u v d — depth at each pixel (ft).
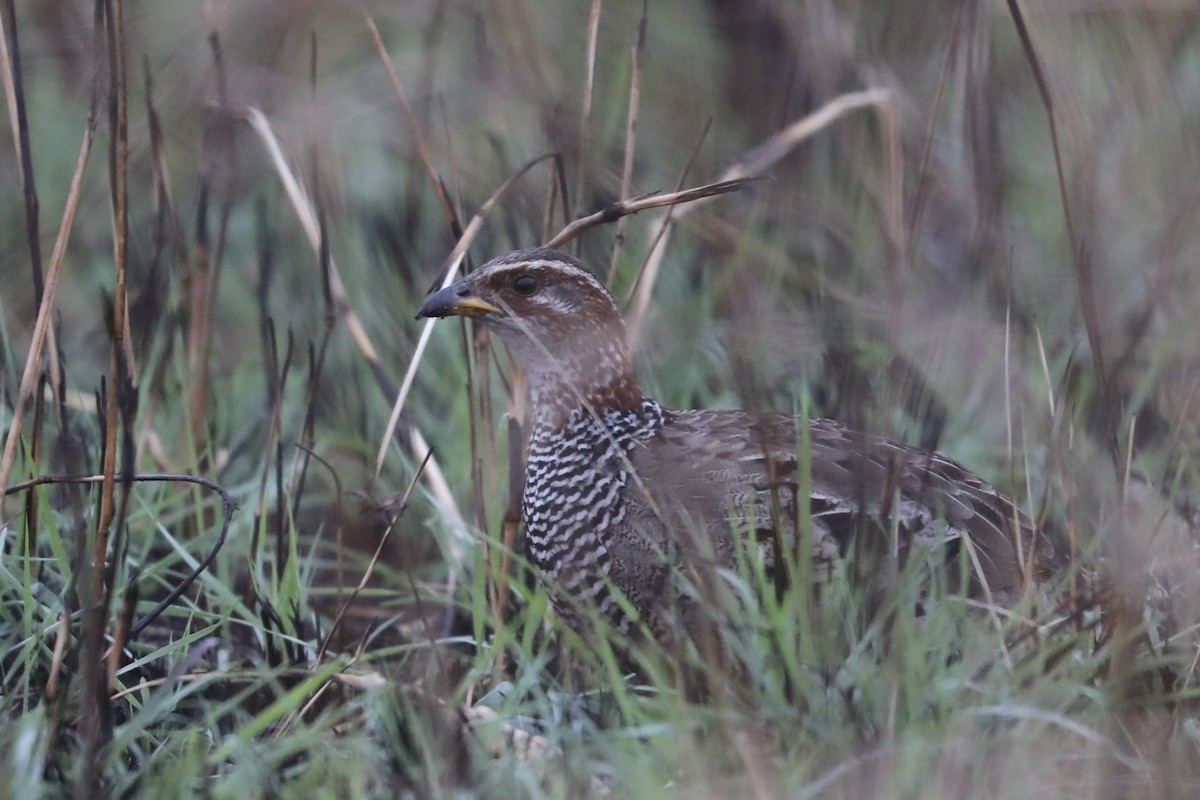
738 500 31.42
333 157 45.93
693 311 42.55
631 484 32.09
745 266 41.75
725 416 33.81
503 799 25.59
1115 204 43.11
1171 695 27.84
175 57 48.96
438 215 47.57
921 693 27.07
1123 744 27.32
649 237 43.60
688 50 51.80
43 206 50.16
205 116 41.22
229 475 39.78
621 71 48.39
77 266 48.39
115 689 28.99
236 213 48.16
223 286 47.70
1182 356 37.29
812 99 47.47
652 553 31.42
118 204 29.22
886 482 30.32
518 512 34.81
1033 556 30.07
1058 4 45.50
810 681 27.81
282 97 46.47
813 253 44.57
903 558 30.09
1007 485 37.88
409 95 48.21
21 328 45.83
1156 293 36.88
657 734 26.76
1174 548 31.73
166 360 37.24
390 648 31.35
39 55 52.44
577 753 26.55
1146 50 46.21
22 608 32.35
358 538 38.63
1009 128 47.93
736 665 28.89
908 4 48.49
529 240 41.83
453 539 35.29
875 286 41.75
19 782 25.77
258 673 29.22
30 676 30.25
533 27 48.83
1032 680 28.37
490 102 45.78
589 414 33.45
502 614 33.09
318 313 44.19
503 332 34.32
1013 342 39.11
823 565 30.73
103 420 31.19
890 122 40.63
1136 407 36.65
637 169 48.73
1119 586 29.04
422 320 43.04
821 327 39.47
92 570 29.91
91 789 25.57
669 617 29.81
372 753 26.76
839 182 45.68
